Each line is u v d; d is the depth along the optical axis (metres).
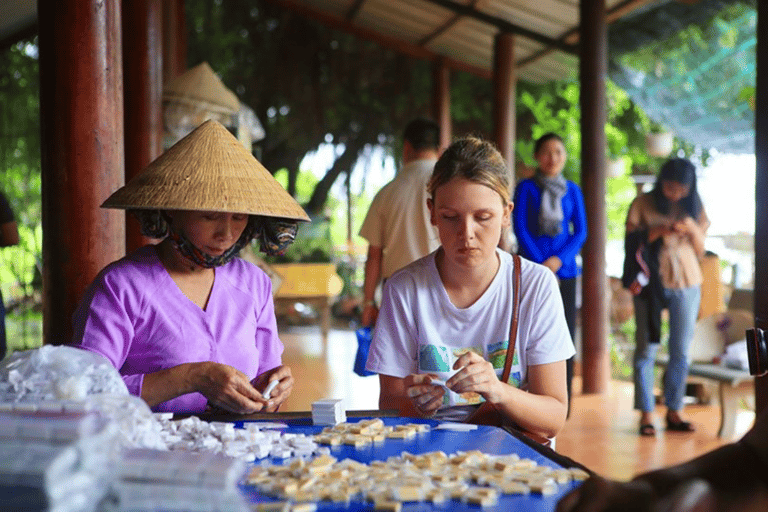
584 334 7.88
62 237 3.48
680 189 6.04
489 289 2.60
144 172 2.45
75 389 1.42
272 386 2.49
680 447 5.66
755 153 4.40
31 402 1.31
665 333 9.84
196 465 1.08
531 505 1.39
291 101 17.45
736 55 8.98
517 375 2.62
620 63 9.98
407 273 2.69
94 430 1.04
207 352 2.58
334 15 13.98
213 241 2.44
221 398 2.32
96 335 2.46
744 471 1.28
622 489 1.21
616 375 9.31
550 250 6.10
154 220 2.46
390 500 1.40
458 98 17.28
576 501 1.20
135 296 2.52
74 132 3.45
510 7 10.60
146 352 2.54
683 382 6.20
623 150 15.77
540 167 6.17
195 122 6.80
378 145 18.12
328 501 1.42
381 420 2.19
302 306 15.63
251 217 2.65
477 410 2.55
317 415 2.16
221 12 16.97
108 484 1.04
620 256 14.05
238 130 7.02
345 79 17.48
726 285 10.13
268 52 17.23
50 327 3.52
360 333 3.85
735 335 6.74
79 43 3.44
